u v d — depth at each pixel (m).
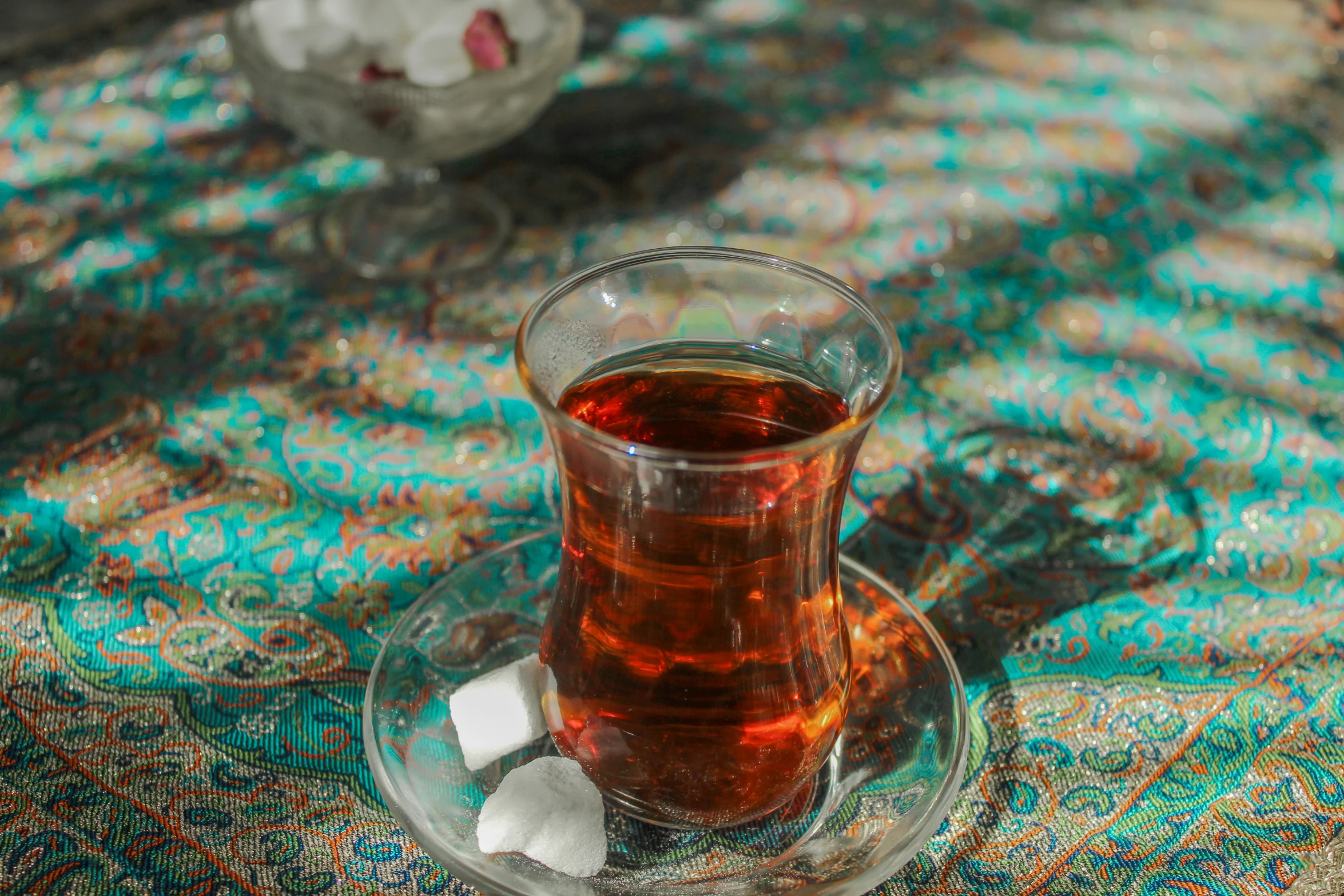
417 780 0.37
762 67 0.69
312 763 0.39
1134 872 0.37
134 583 0.43
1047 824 0.38
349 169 0.60
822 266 0.54
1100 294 0.54
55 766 0.39
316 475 0.47
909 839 0.36
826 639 0.37
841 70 0.69
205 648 0.42
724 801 0.36
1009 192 0.59
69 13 0.71
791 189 0.59
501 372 0.50
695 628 0.35
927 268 0.54
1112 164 0.61
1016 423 0.49
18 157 0.59
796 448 0.33
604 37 0.72
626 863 0.36
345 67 0.50
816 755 0.37
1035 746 0.40
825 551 0.36
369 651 0.42
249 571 0.44
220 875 0.37
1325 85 0.68
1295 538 0.45
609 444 0.33
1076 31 0.74
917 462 0.47
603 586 0.36
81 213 0.56
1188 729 0.40
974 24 0.74
